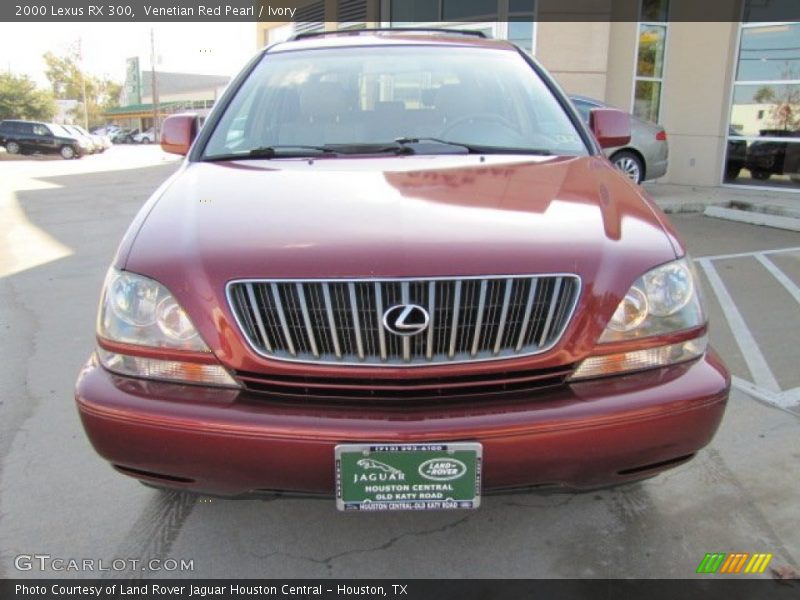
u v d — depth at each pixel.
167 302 1.92
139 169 20.30
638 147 9.51
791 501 2.54
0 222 9.23
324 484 1.85
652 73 11.12
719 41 10.48
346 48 3.41
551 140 2.95
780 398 3.38
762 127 10.58
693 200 9.29
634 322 1.93
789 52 10.17
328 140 2.92
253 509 2.56
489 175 2.47
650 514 2.49
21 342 4.34
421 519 2.49
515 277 1.85
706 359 2.04
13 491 2.68
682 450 1.95
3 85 59.00
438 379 1.86
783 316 4.65
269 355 1.87
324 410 1.83
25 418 3.29
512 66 3.34
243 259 1.90
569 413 1.83
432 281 1.82
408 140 2.91
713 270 5.90
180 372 1.92
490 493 1.91
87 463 2.88
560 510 2.53
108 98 91.50
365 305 1.83
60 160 26.66
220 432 1.82
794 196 10.02
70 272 6.28
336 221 2.03
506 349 1.88
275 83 3.19
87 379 2.00
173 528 2.46
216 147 2.89
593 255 1.93
